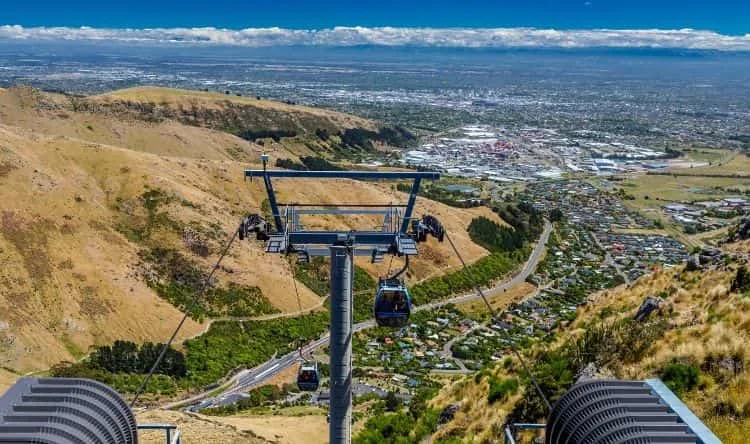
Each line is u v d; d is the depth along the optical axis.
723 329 25.11
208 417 60.09
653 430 14.18
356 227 145.12
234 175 153.38
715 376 23.09
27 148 129.25
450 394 37.78
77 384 15.52
